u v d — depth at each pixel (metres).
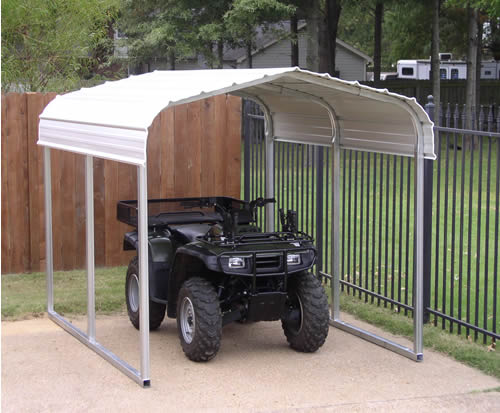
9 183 8.22
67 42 11.86
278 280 5.49
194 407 4.52
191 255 5.50
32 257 8.40
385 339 5.86
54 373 5.14
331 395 4.75
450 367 5.36
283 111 6.84
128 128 4.65
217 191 8.95
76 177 8.45
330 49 25.62
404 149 5.63
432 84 22.41
